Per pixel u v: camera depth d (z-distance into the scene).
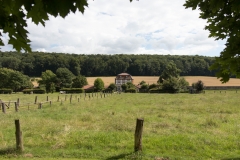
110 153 6.59
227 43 2.98
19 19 2.29
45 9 1.92
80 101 27.47
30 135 8.33
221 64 3.21
